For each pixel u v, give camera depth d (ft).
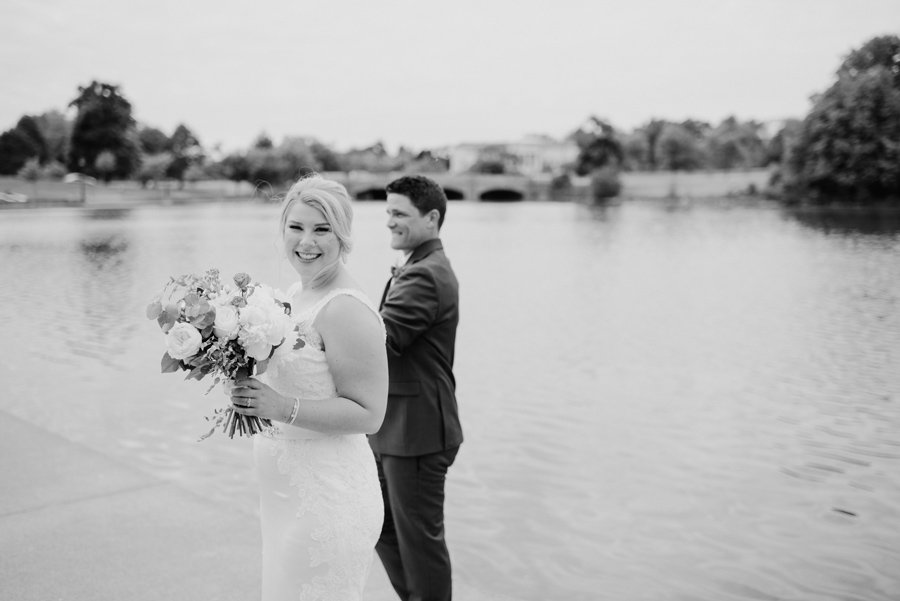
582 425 26.48
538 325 47.47
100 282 65.26
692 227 150.92
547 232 141.49
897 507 19.38
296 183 7.86
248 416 7.23
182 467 20.89
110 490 14.42
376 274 74.49
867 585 15.37
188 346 6.77
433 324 9.84
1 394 28.37
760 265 84.12
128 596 10.85
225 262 81.82
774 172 248.32
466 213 222.48
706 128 429.38
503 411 28.25
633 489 20.59
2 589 10.91
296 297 8.18
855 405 29.48
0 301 53.98
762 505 19.56
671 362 36.91
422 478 9.70
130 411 26.22
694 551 16.83
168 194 293.64
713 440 24.88
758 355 38.40
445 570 9.82
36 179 242.17
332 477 7.63
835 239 117.29
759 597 14.87
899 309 54.03
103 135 264.31
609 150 348.38
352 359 7.45
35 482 14.73
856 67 206.28
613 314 52.03
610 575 15.69
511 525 18.12
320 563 7.55
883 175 187.21
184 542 12.47
